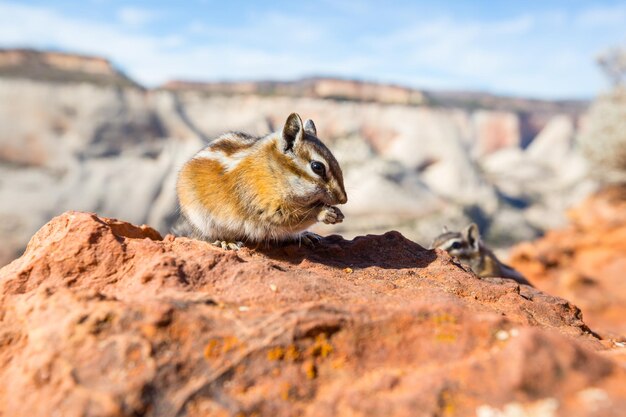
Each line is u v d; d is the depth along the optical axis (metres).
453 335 0.17
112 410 0.15
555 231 1.44
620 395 0.14
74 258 0.22
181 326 0.17
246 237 0.28
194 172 0.28
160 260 0.21
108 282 0.21
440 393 0.15
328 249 0.28
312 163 0.26
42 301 0.19
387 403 0.15
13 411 0.16
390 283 0.23
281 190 0.26
